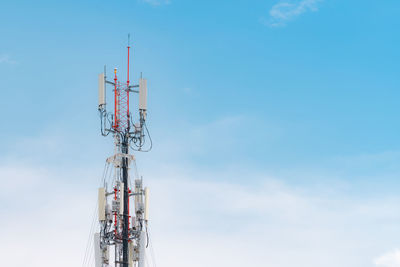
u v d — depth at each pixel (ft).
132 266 236.43
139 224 239.09
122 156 242.17
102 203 237.86
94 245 234.99
